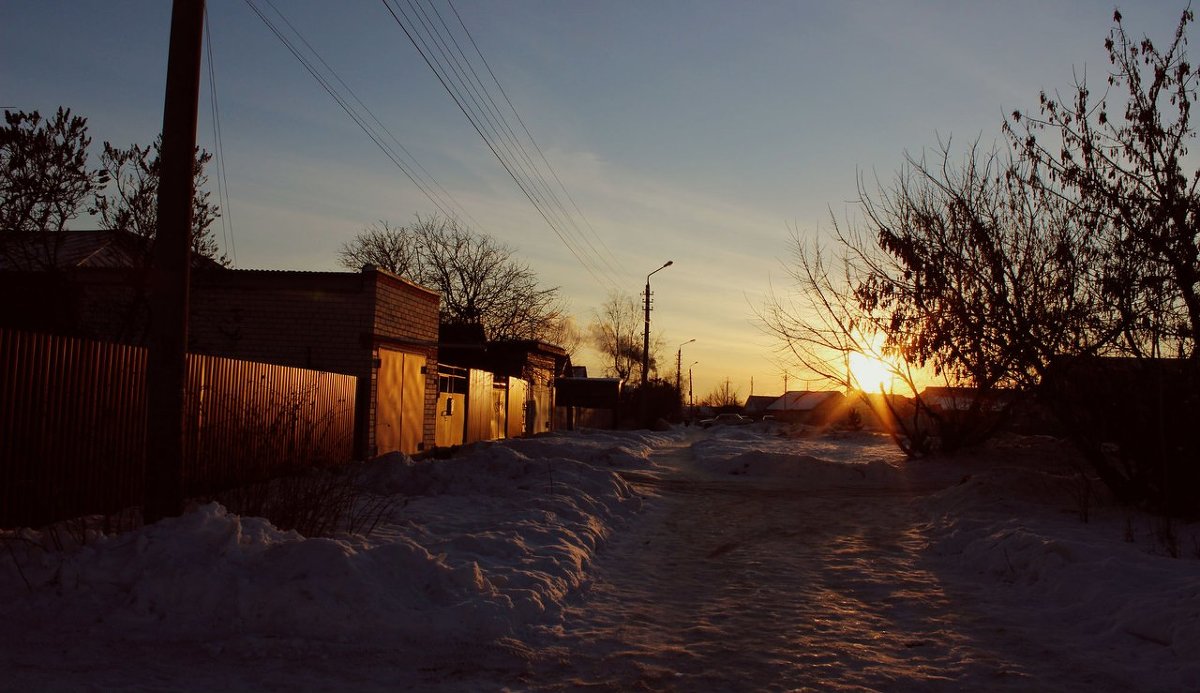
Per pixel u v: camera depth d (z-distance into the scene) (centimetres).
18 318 1285
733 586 793
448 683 498
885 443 3081
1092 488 1294
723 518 1255
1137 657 567
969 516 1135
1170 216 1075
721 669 539
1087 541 901
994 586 795
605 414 4894
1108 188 1129
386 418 1738
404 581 630
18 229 1211
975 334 1277
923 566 900
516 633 599
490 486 1299
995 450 2194
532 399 3300
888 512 1327
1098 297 1161
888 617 679
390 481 1317
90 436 877
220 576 596
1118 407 1149
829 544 1035
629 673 528
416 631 570
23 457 794
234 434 1048
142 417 973
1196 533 947
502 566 751
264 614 570
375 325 1667
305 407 1386
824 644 597
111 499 917
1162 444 1011
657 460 2417
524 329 5034
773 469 1936
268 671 502
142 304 1488
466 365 3180
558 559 807
